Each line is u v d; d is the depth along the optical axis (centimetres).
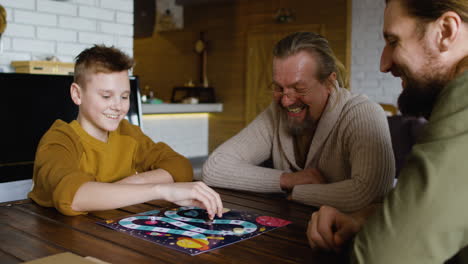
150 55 767
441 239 51
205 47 677
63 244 75
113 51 119
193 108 499
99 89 116
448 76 58
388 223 54
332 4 554
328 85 132
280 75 128
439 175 51
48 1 305
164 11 689
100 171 129
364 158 121
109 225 87
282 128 147
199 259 69
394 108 499
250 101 646
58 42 312
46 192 104
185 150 562
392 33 61
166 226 87
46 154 110
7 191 195
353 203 116
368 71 531
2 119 198
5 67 287
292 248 76
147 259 68
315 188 121
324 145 138
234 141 152
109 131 135
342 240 72
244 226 89
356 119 128
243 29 648
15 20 290
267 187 133
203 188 96
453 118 52
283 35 606
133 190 97
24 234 81
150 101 479
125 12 351
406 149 265
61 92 220
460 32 56
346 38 543
